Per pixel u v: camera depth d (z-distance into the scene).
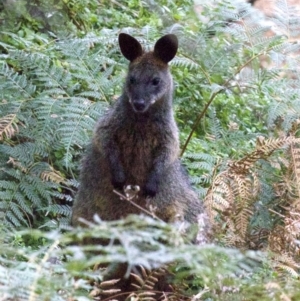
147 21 16.17
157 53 11.16
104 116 10.97
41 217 11.61
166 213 10.73
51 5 14.70
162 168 10.66
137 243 5.74
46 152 11.92
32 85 12.52
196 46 13.41
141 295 7.40
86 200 10.84
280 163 11.94
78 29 15.45
